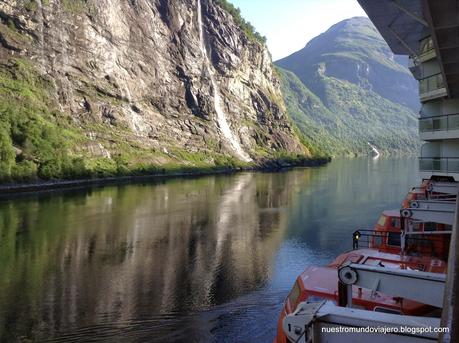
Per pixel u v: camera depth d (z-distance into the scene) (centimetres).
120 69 12475
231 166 12962
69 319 1945
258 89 18950
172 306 2103
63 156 8069
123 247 3250
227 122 15750
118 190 6981
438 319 679
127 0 13488
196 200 5778
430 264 1498
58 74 10762
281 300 2195
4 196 5988
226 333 1812
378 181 8506
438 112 3136
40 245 3256
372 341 675
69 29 11306
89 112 10950
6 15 10262
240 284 2455
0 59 9850
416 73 3506
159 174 10262
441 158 2883
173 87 14075
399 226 2158
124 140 11056
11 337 1764
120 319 1938
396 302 1147
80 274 2594
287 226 4097
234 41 17725
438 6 1305
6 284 2400
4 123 7631
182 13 15575
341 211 4912
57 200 5644
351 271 921
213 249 3241
